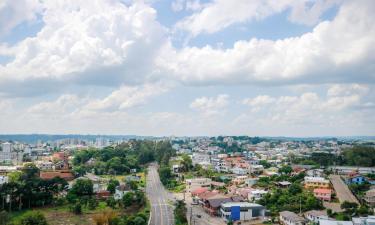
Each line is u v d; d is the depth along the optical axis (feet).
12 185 533.14
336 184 608.19
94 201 549.13
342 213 434.30
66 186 635.66
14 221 445.37
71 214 497.46
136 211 513.45
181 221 448.24
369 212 433.48
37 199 538.06
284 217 429.79
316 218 416.05
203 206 550.77
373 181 624.18
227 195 554.46
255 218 469.16
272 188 611.06
